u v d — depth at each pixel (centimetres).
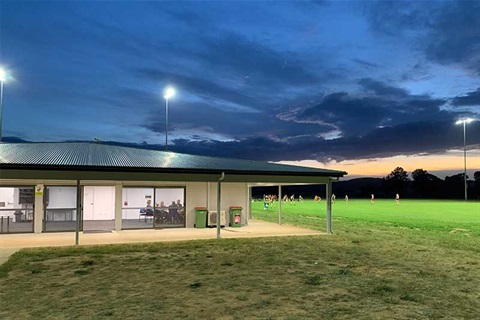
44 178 1442
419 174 10538
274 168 1856
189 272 1015
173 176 1614
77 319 653
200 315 677
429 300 776
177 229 2052
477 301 772
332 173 1853
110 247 1410
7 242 1535
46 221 2009
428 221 2544
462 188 10194
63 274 989
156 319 656
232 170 1675
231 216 2197
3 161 1455
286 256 1246
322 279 941
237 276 970
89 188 2369
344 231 1938
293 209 3938
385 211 3594
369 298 787
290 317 670
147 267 1075
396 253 1305
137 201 2405
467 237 1716
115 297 783
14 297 782
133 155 1931
